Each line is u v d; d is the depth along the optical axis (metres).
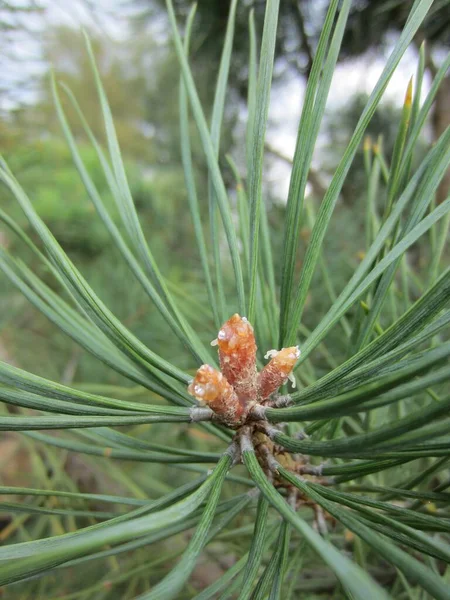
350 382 0.06
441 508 0.09
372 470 0.07
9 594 0.15
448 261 0.16
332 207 0.07
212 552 0.15
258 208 0.07
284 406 0.06
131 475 0.17
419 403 0.11
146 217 0.31
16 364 0.20
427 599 0.09
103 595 0.15
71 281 0.06
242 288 0.07
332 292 0.11
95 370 0.21
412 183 0.07
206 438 0.15
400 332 0.05
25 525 0.18
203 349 0.08
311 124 0.07
